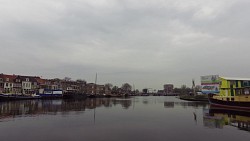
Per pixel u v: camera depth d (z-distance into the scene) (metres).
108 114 42.09
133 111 49.34
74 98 115.06
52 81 133.50
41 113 41.72
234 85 60.50
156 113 45.19
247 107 48.97
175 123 31.44
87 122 31.52
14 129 25.77
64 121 32.16
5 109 48.16
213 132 24.83
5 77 104.06
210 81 80.50
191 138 21.89
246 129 26.62
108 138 21.78
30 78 117.62
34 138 21.45
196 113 45.31
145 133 24.20
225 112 47.03
